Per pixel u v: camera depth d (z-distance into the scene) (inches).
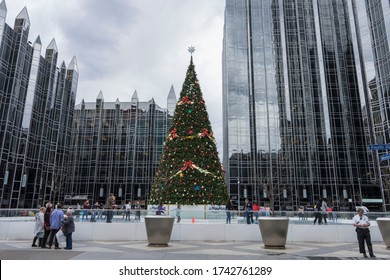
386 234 518.0
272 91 2309.3
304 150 2164.1
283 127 2234.3
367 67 1801.2
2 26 1534.2
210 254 427.2
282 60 2370.8
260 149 2206.0
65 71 2124.8
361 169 2073.1
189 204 861.8
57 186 1966.0
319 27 2369.6
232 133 2245.3
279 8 2470.5
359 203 2001.7
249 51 2413.9
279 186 2097.7
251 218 640.4
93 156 2477.9
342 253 454.6
